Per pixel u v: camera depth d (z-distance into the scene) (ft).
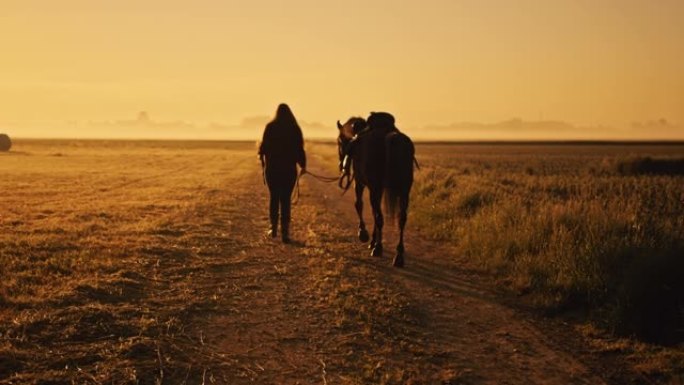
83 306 20.53
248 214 50.29
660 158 117.91
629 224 31.42
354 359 17.29
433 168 101.65
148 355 16.84
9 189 68.13
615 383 16.15
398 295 24.35
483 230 34.71
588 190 66.85
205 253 32.01
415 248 35.32
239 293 24.08
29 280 24.23
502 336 19.89
